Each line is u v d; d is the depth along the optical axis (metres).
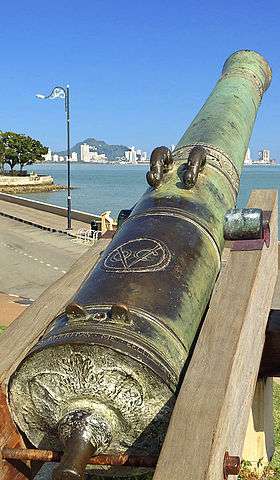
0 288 16.77
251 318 4.73
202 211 5.08
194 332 4.23
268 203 6.32
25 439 4.12
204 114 6.91
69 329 3.73
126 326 3.75
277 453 7.64
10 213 34.72
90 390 3.67
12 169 88.06
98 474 4.09
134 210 5.26
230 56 8.82
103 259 4.56
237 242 5.31
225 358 3.98
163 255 4.45
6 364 4.28
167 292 4.15
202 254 4.67
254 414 6.73
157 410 3.70
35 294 16.03
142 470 4.02
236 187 5.93
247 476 6.25
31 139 87.44
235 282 4.81
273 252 6.19
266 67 8.62
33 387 3.80
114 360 3.58
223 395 3.68
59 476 3.29
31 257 21.42
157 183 5.32
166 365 3.66
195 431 3.51
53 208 35.22
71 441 3.52
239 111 7.05
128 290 4.09
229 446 3.93
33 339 4.66
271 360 5.97
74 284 5.58
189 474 3.33
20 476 4.16
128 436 3.79
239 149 6.41
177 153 5.98
